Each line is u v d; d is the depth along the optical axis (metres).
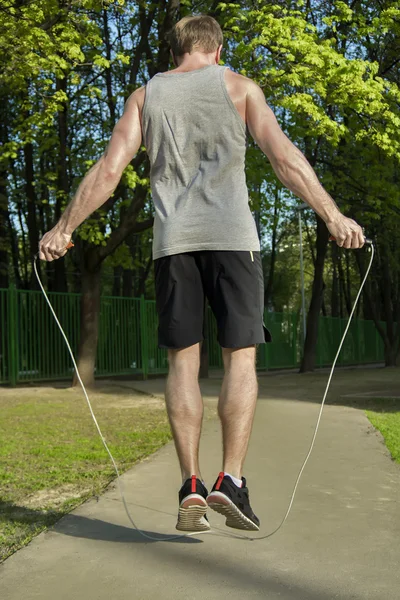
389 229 26.42
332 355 35.12
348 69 13.59
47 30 11.79
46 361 18.95
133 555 3.26
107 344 20.58
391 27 15.86
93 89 13.41
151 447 7.05
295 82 13.41
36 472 5.75
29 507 4.47
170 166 2.92
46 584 2.89
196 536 3.57
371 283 36.19
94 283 16.70
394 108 14.77
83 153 21.77
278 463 5.85
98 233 14.88
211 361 26.42
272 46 13.57
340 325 36.50
